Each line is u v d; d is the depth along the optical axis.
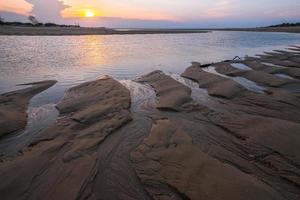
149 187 5.17
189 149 6.49
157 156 6.21
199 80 14.13
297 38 55.69
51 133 7.39
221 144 7.02
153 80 13.94
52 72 16.23
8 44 30.30
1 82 13.45
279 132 7.41
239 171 5.58
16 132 7.67
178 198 4.88
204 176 5.37
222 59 23.28
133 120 8.56
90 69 17.48
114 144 6.89
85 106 9.69
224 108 9.91
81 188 5.07
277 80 13.97
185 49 31.66
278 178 5.53
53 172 5.52
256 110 9.62
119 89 11.66
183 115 9.07
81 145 6.68
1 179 5.20
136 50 29.28
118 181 5.35
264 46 36.94
